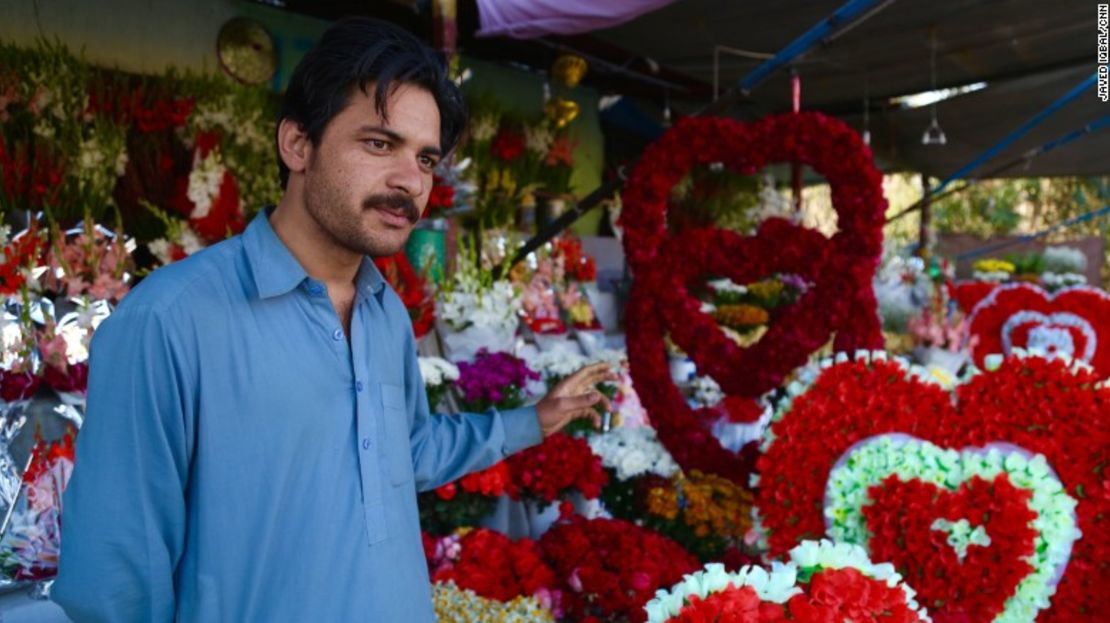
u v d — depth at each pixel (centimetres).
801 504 192
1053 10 458
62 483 207
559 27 411
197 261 103
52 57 356
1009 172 788
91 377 97
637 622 211
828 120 273
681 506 286
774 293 540
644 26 512
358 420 107
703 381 431
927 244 819
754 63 588
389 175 102
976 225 1237
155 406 95
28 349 233
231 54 496
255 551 99
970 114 658
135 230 395
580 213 404
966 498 162
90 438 96
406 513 113
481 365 315
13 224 283
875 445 182
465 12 508
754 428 324
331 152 102
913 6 451
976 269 904
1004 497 159
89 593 94
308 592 101
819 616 122
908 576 164
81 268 278
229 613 99
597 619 217
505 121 579
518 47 621
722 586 128
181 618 99
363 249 104
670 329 299
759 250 285
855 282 269
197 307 98
